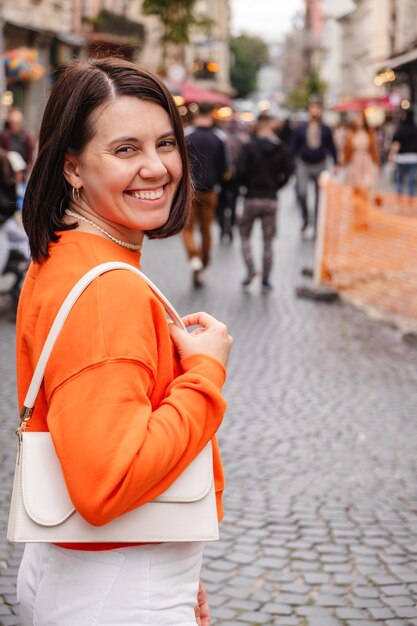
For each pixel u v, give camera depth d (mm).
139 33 38031
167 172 1917
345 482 5195
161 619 1822
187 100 31859
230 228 17656
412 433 6117
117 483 1671
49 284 1844
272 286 12320
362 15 77688
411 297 10594
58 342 1760
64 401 1720
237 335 9289
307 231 19219
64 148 1881
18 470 1809
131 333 1750
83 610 1812
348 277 11836
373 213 11484
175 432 1758
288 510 4773
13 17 26625
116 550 1812
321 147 18016
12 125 14453
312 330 9641
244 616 3678
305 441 5910
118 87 1862
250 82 104375
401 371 7891
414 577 4051
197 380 1848
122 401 1709
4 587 3867
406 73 37688
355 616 3691
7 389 7004
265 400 6879
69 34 30688
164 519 1789
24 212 1923
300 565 4152
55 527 1754
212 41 52375
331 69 102250
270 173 11922
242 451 5695
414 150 21875
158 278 12859
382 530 4555
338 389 7246
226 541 4387
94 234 1907
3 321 9641
